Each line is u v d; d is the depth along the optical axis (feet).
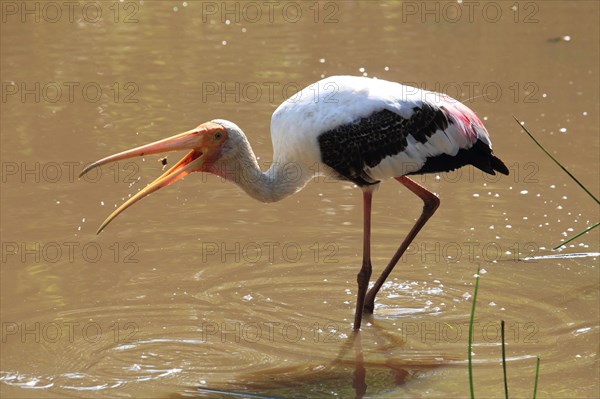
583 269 36.35
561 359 30.22
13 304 33.55
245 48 61.16
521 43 61.21
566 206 41.45
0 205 41.29
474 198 42.73
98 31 64.69
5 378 29.04
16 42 62.18
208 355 30.60
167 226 40.11
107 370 29.66
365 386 28.84
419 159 33.30
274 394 28.32
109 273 36.01
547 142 47.39
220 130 32.45
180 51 60.85
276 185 33.53
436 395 28.25
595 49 59.67
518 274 36.09
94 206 41.57
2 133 48.62
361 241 38.93
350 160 32.65
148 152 31.65
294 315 33.40
